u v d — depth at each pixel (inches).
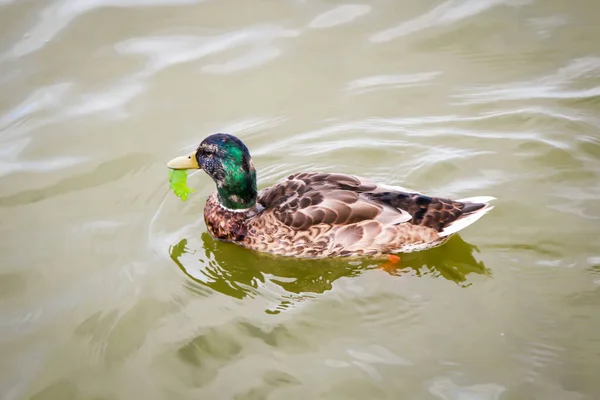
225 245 471.5
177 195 467.5
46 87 592.4
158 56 621.9
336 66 612.4
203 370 376.5
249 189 454.6
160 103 581.6
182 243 469.4
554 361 364.8
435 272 429.4
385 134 543.8
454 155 516.4
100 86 594.9
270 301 420.8
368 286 424.2
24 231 476.1
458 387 355.6
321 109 573.3
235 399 359.3
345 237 429.4
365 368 370.0
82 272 444.8
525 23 637.9
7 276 441.7
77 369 382.6
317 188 440.5
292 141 545.6
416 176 502.0
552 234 442.6
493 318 393.1
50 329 406.9
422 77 597.3
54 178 518.9
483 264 430.0
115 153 539.5
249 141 548.4
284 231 437.4
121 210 494.9
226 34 645.3
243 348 387.9
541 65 597.3
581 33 620.4
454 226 425.1
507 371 361.4
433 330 389.7
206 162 453.4
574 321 386.0
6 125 561.0
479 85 585.6
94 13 659.4
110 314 414.3
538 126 535.5
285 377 368.8
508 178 490.3
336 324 398.9
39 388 373.4
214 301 422.3
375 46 629.0
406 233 428.5
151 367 380.5
